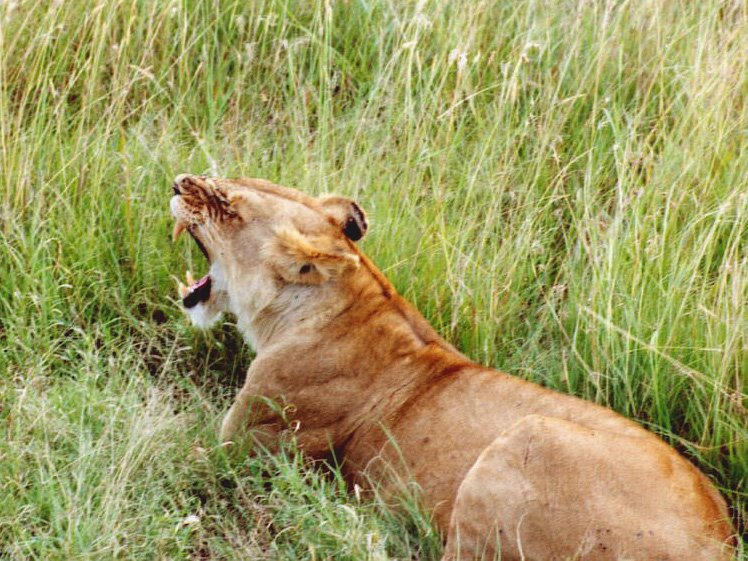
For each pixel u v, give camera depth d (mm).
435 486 8336
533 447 7672
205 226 9320
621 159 11680
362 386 8961
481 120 12055
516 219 11250
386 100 12023
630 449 7730
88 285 10570
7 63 11898
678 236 10617
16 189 10727
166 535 8172
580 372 10016
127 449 8688
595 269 10273
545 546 7598
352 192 11109
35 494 8445
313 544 8227
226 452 9125
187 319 10391
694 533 7387
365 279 9211
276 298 9211
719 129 11227
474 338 10289
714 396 9430
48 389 9469
